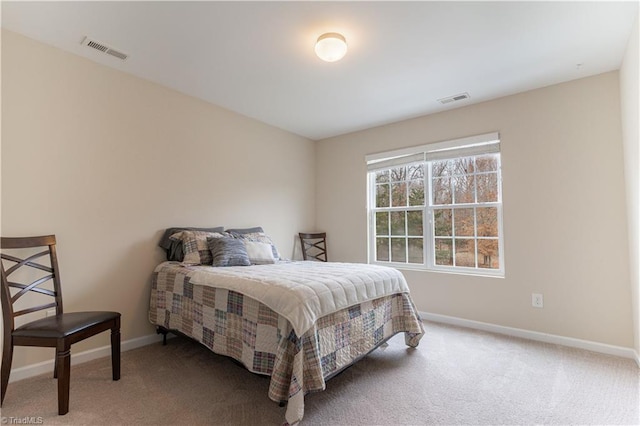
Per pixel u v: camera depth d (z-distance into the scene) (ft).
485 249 10.92
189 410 5.84
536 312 9.60
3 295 5.93
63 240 7.68
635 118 6.95
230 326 6.70
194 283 7.66
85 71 8.13
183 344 9.20
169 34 7.16
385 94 10.30
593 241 8.79
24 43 7.18
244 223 12.10
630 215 7.90
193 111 10.53
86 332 6.19
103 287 8.33
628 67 7.40
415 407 5.94
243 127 12.19
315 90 10.04
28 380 6.89
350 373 7.32
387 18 6.57
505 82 9.43
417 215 12.50
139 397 6.26
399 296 8.68
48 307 6.92
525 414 5.71
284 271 7.84
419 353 8.50
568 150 9.22
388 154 13.01
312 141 15.51
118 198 8.67
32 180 7.23
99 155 8.33
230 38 7.30
